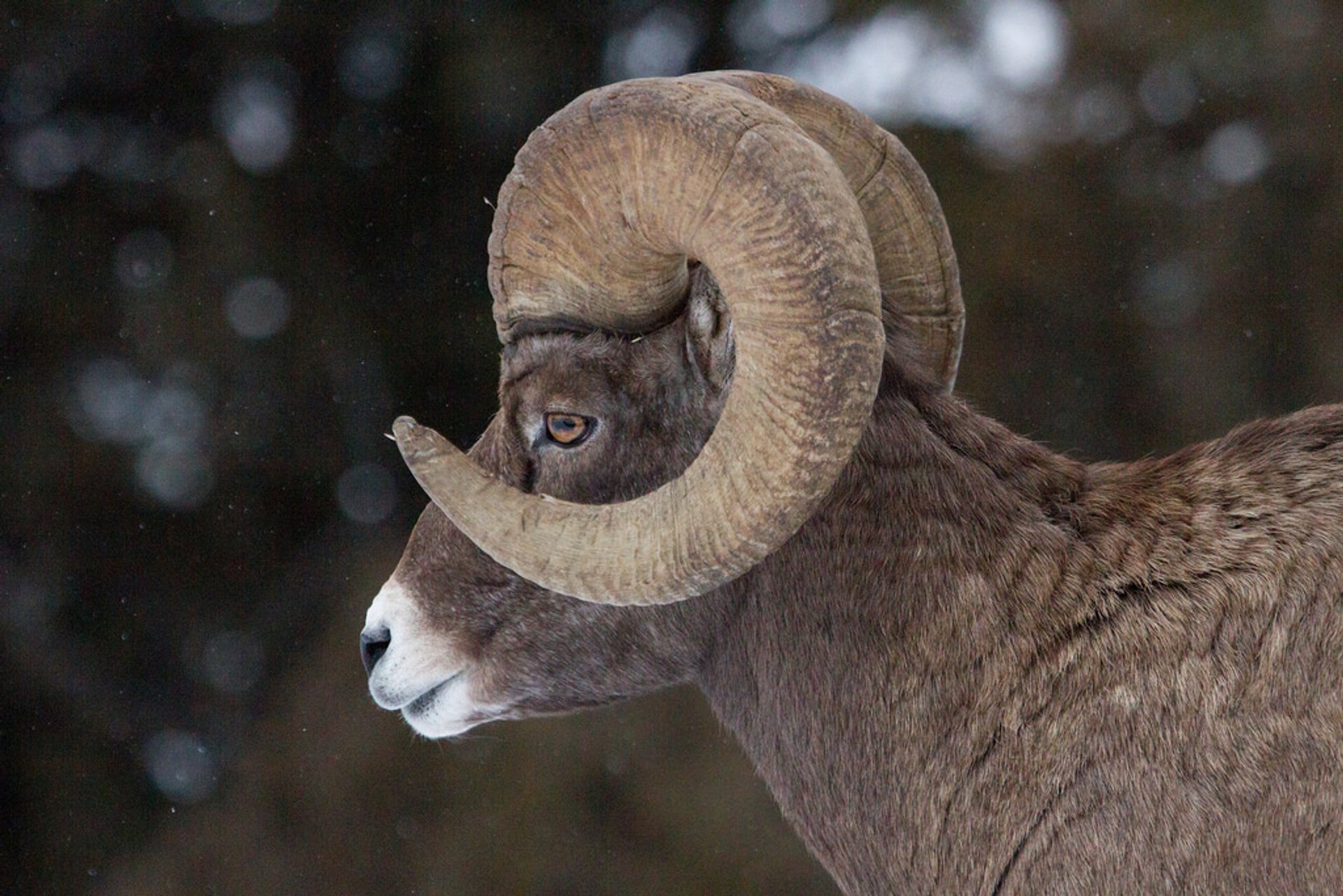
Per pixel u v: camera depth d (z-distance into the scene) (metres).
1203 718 11.95
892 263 15.05
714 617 14.14
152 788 50.00
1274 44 50.09
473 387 50.41
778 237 11.44
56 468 49.75
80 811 49.31
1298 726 11.61
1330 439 12.84
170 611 50.50
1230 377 48.44
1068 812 12.21
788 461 11.58
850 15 51.84
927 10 51.78
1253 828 11.56
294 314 50.00
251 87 50.75
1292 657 11.84
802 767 13.62
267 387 50.03
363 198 50.69
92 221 50.25
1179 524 12.89
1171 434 48.31
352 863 40.62
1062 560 13.02
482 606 14.55
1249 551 12.44
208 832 42.62
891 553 13.31
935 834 12.80
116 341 49.88
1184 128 50.38
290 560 50.56
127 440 50.31
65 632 50.16
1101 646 12.52
